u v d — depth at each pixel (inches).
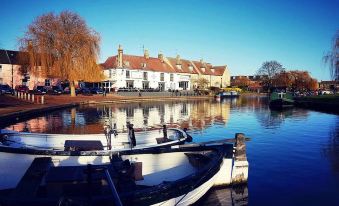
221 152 363.6
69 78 1721.2
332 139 714.8
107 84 2706.7
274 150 593.0
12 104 1263.5
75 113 1284.4
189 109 1567.4
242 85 4463.6
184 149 370.3
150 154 361.1
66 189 256.1
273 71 4126.5
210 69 3809.1
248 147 622.2
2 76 2274.9
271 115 1298.0
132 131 440.5
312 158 530.6
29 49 1660.9
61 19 1712.6
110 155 349.7
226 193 356.8
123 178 281.9
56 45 1667.1
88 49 1733.5
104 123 978.7
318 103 1700.3
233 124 990.4
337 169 463.2
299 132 823.7
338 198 353.1
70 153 339.9
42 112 1183.6
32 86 2365.9
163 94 2652.6
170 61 3238.2
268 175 434.0
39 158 332.8
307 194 364.8
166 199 256.8
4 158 335.3
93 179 255.0
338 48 1630.2
